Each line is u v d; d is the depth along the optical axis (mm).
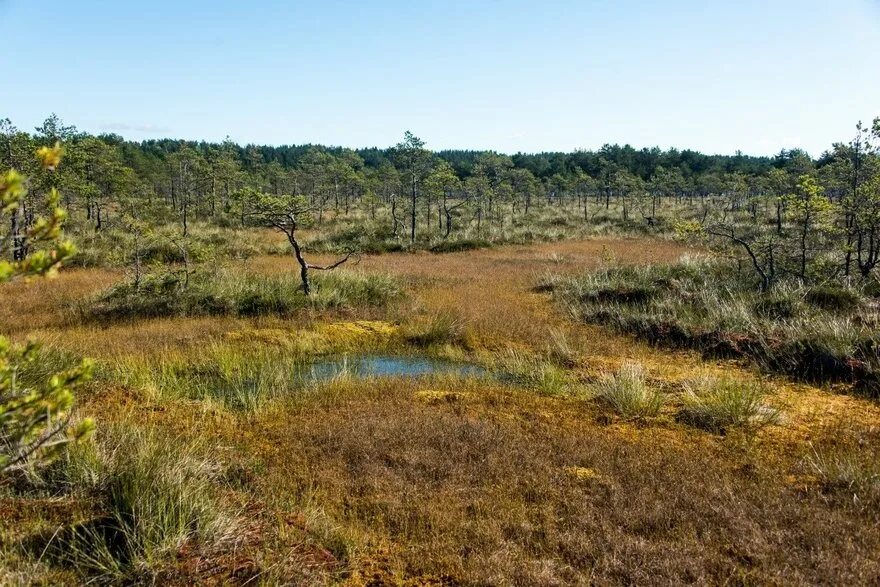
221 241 24906
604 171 59250
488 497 4973
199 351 9758
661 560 4031
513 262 21781
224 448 5777
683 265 16078
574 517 4625
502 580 3809
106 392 7273
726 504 4848
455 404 7605
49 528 3992
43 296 13750
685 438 6602
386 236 28531
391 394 7980
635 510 4723
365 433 6281
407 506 4801
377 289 14469
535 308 13898
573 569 3982
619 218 40656
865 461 5770
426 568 4020
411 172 32219
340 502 4871
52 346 8055
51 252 2326
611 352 10445
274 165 55156
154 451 4801
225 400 7727
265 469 5414
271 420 6906
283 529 4297
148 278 13250
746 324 10656
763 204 41250
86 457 4754
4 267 2180
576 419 7191
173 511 4109
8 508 4211
